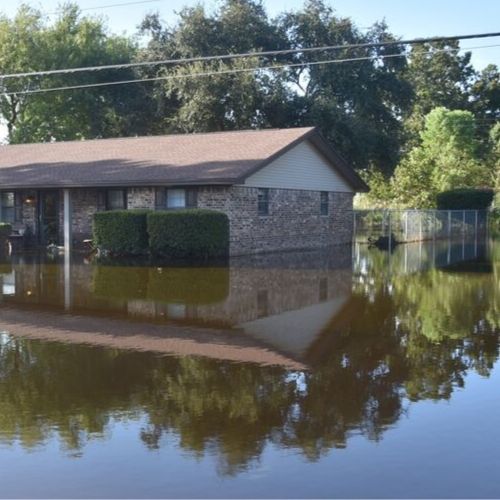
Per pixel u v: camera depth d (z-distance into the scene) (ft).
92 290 43.57
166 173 68.13
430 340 29.22
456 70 216.13
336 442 16.89
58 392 21.21
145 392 21.18
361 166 116.57
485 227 116.98
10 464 15.64
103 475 14.97
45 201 79.25
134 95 130.21
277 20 121.80
